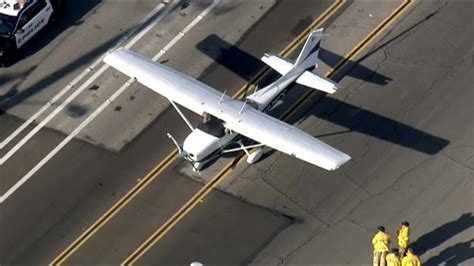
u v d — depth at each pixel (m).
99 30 181.75
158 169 162.62
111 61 164.62
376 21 179.88
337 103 169.25
